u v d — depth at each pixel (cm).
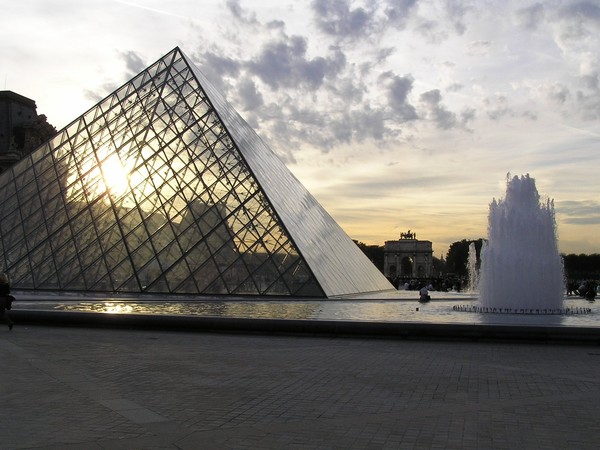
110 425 1128
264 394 1389
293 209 5284
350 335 2375
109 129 5578
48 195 5153
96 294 4347
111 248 4597
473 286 6662
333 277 4888
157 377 1578
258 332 2472
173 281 4366
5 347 2095
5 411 1227
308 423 1151
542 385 1495
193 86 5728
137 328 2616
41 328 2675
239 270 4406
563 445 1031
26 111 12581
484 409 1260
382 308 3784
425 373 1644
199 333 2512
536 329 2214
